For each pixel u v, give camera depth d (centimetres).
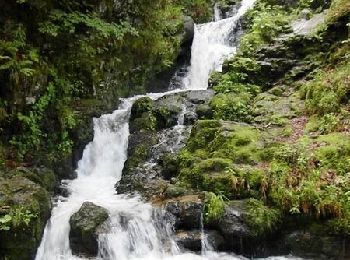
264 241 741
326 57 1155
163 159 948
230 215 740
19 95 873
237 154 847
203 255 734
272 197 756
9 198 706
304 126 952
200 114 1070
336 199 723
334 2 1252
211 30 1548
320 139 866
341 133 878
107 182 973
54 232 748
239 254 747
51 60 980
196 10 1738
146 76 1317
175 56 1402
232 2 1814
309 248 725
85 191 918
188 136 1008
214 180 802
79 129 1005
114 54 1168
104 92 1139
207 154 891
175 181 861
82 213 745
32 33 941
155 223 759
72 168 987
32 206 705
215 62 1447
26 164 878
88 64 1068
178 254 732
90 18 1022
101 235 720
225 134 896
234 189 783
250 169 803
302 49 1210
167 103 1119
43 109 930
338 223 710
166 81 1411
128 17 1197
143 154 992
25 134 901
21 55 873
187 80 1470
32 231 693
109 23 1091
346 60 1073
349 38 1102
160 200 816
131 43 1219
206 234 743
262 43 1288
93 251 718
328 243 716
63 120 967
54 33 916
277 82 1180
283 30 1322
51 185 874
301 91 1088
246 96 1112
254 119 1021
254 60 1227
